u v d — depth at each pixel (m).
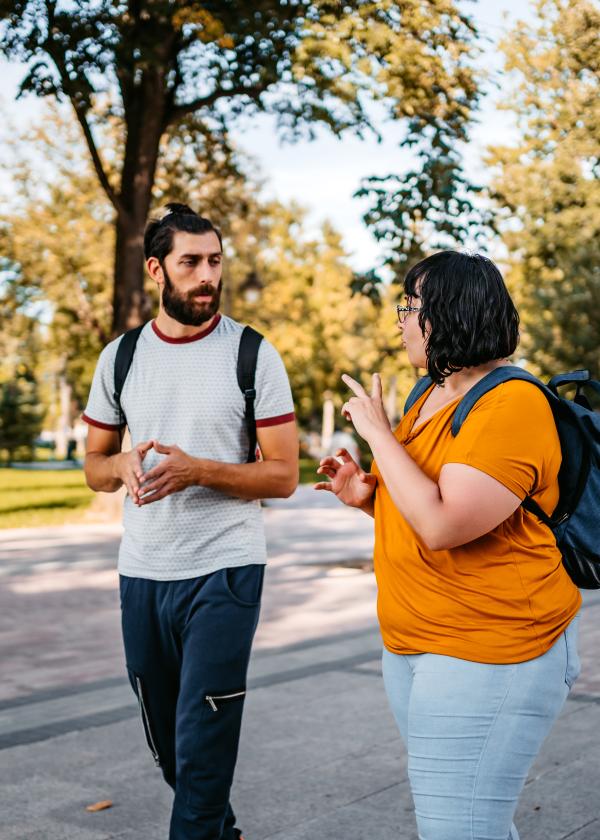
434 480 2.17
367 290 9.63
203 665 2.80
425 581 2.16
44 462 47.28
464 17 10.45
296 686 5.78
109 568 11.52
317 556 12.48
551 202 10.39
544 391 2.16
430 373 2.21
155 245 2.90
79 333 27.83
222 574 2.85
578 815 3.76
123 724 5.12
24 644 7.40
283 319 37.59
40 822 3.76
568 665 2.19
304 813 3.81
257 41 11.87
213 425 2.93
